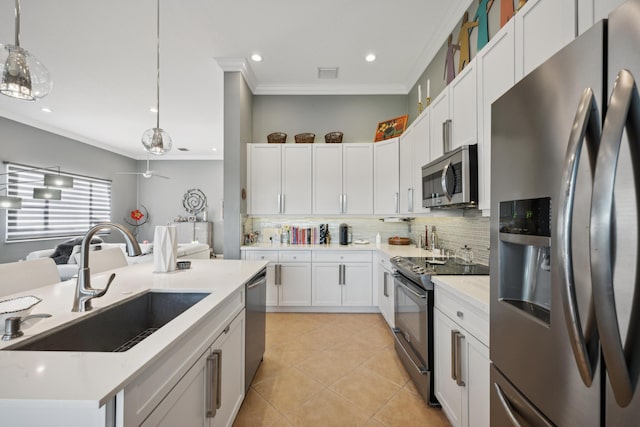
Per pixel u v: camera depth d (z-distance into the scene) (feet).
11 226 15.35
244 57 10.50
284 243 12.98
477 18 7.41
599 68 2.12
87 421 2.15
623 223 1.90
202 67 11.00
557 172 2.50
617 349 1.90
